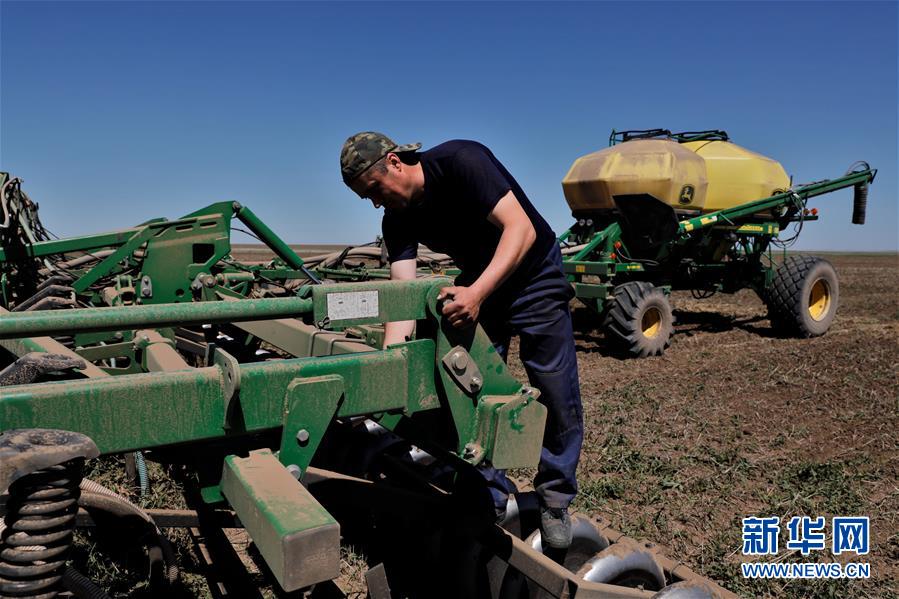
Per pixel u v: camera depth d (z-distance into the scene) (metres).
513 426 2.28
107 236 4.20
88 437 1.58
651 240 9.45
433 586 3.17
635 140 10.33
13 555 1.56
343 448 3.72
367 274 7.20
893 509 4.47
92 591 2.12
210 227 4.39
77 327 1.63
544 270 2.69
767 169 10.88
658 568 2.75
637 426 6.11
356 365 2.04
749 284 11.49
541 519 2.83
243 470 1.85
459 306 2.12
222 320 1.79
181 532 3.65
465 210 2.53
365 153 2.39
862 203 11.95
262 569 3.27
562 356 2.76
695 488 4.72
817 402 6.95
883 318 14.39
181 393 1.77
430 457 3.69
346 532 3.67
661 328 9.52
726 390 7.44
